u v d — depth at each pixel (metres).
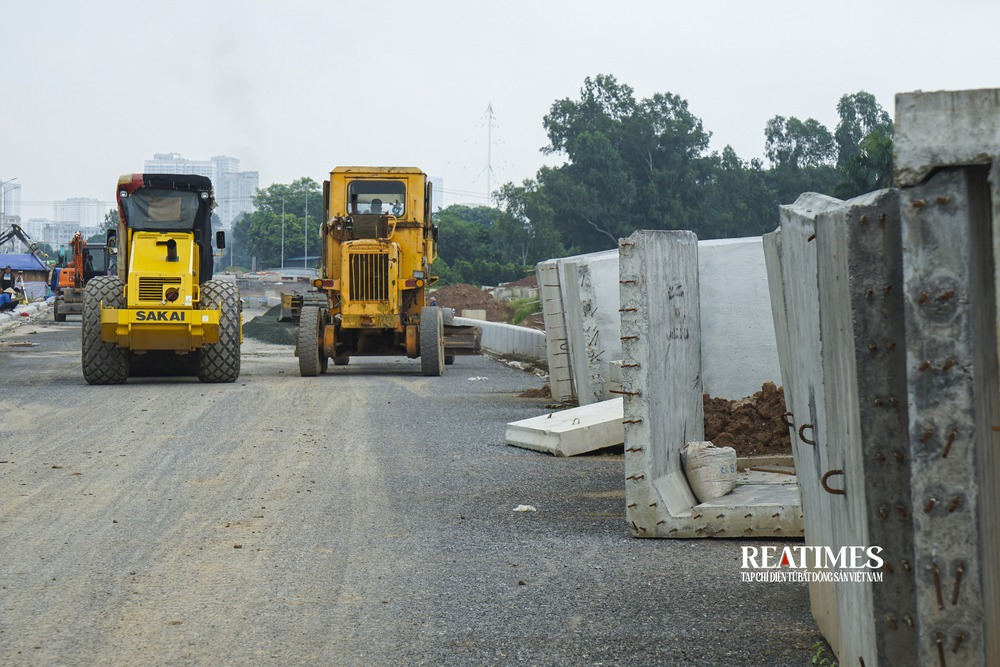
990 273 3.27
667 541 7.25
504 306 71.06
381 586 6.13
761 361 12.08
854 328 3.46
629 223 109.75
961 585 3.25
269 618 5.52
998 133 3.14
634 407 7.32
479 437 12.66
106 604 5.78
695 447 7.88
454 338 23.67
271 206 181.75
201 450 11.55
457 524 7.86
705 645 4.99
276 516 8.16
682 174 111.50
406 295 22.95
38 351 29.00
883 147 56.78
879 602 3.47
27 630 5.33
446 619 5.48
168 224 20.47
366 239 22.11
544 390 17.67
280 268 169.12
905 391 3.40
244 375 21.94
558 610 5.61
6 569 6.55
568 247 118.50
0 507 8.51
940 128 3.20
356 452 11.45
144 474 10.05
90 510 8.39
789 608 5.54
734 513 7.25
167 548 7.09
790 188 109.38
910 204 3.25
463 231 125.44
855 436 3.60
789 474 8.80
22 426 13.45
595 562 6.66
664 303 7.87
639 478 7.33
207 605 5.76
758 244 12.15
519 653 4.94
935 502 3.26
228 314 19.55
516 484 9.55
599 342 14.43
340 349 22.84
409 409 15.56
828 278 3.85
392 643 5.11
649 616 5.47
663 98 115.88
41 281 81.00
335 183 22.81
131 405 15.80
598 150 110.31
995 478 3.31
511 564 6.62
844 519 3.96
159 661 4.88
